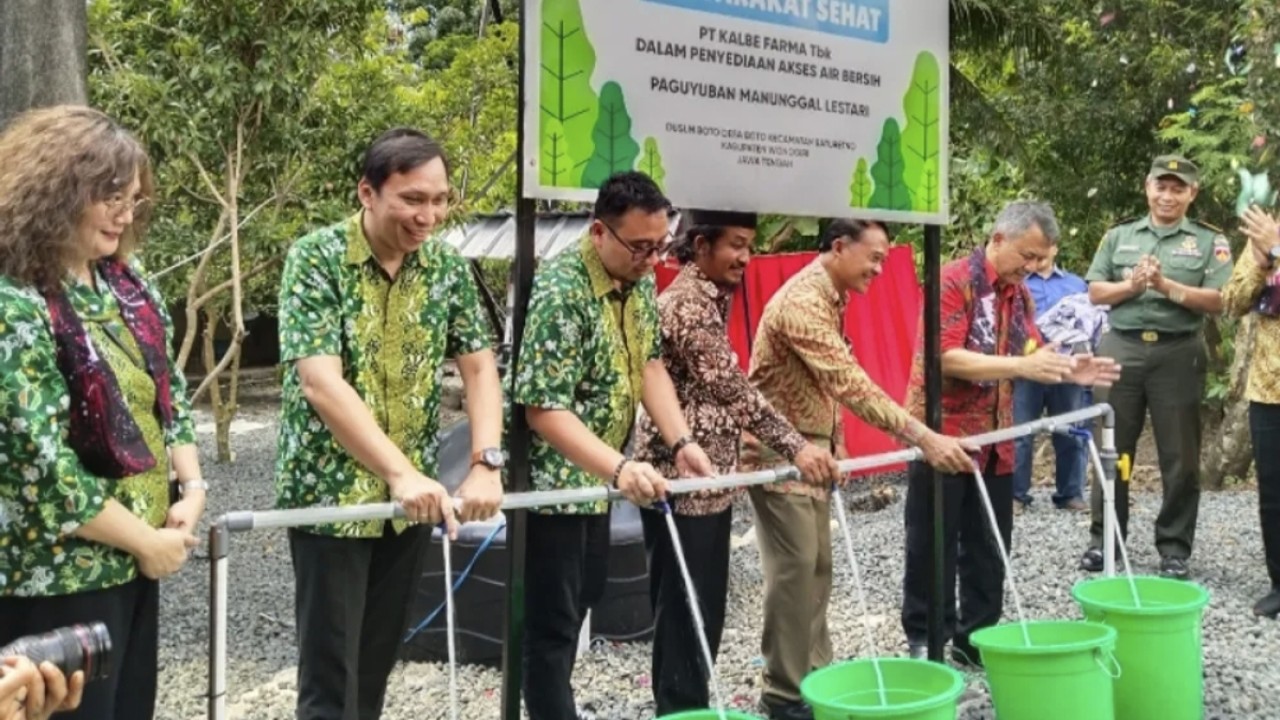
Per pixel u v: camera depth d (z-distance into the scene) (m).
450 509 2.33
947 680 2.69
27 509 2.00
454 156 8.59
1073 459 7.01
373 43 7.95
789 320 3.36
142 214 2.27
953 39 8.53
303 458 2.59
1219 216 8.28
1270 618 4.80
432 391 2.70
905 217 3.54
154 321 2.32
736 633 4.88
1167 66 8.50
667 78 2.90
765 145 3.13
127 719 2.27
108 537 2.07
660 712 3.21
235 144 6.79
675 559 3.14
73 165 2.00
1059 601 5.11
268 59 6.45
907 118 3.52
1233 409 7.96
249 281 8.84
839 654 4.57
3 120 4.23
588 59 2.75
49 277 2.02
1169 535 5.40
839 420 3.68
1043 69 9.31
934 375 3.67
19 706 1.72
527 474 2.83
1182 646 3.19
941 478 3.58
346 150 7.17
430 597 4.68
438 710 4.13
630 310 2.90
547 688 2.99
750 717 2.48
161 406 2.31
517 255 2.74
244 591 6.10
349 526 2.56
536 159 2.68
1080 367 3.78
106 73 6.66
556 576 2.96
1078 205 9.15
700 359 3.07
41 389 1.98
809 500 3.42
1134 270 5.08
